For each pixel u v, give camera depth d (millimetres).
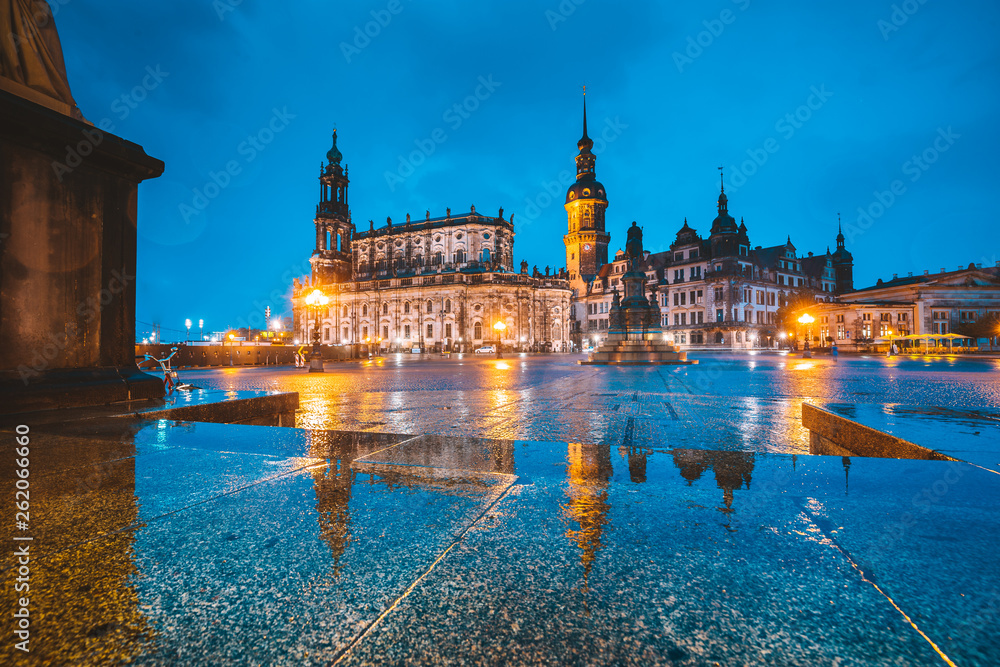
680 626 1187
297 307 105188
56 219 5691
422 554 1646
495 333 85875
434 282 89000
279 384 16828
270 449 3305
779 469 2654
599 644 1118
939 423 3990
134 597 1382
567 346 92938
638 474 2582
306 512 2066
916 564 1477
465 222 93500
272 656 1113
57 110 6125
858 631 1144
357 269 103750
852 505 2025
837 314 71562
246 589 1425
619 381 16141
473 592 1384
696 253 87750
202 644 1167
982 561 1484
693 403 9531
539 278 96812
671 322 89750
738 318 80000
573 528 1846
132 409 5090
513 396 11398
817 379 16250
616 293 37000
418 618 1260
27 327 5367
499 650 1109
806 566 1483
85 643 1168
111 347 6230
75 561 1604
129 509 2096
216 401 5715
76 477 2600
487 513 2025
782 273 89188
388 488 2387
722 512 1979
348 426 6816
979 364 28016
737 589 1357
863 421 4098
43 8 6145
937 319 70438
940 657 1032
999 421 4094
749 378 17109
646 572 1473
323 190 103750
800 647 1085
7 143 5285
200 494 2305
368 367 33562
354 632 1205
